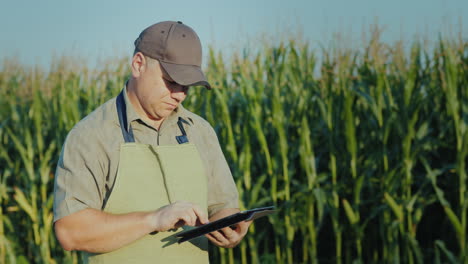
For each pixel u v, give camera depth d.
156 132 1.83
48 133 6.98
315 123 5.82
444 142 5.05
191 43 1.72
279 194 5.47
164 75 1.70
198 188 1.85
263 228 5.79
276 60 6.14
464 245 4.65
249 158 5.54
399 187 5.17
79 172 1.71
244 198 5.61
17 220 6.71
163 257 1.80
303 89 5.98
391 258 4.96
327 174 5.43
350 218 5.07
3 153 6.89
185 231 1.75
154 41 1.70
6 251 6.00
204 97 6.10
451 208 5.25
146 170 1.77
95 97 6.70
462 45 5.30
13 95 7.27
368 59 5.68
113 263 1.76
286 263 5.57
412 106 5.07
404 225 5.12
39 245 6.16
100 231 1.66
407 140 4.93
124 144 1.75
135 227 1.67
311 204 5.27
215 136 2.04
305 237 5.39
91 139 1.73
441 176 5.42
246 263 5.80
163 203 1.78
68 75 6.89
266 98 5.95
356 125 5.66
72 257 5.97
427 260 5.25
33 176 6.29
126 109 1.78
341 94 5.46
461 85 5.14
